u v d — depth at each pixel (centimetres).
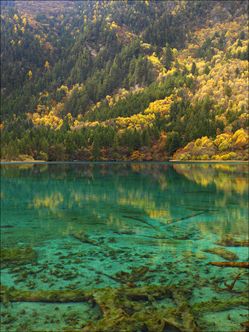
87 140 15275
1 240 1836
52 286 1180
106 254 1560
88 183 4934
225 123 14988
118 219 2411
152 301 1037
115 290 1091
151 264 1410
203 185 4584
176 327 880
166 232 2002
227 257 1488
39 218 2459
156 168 8681
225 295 1096
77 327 905
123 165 10588
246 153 12725
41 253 1578
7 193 3859
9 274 1294
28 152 14412
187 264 1405
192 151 13612
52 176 6225
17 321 937
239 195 3619
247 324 897
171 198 3444
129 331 863
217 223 2258
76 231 2036
